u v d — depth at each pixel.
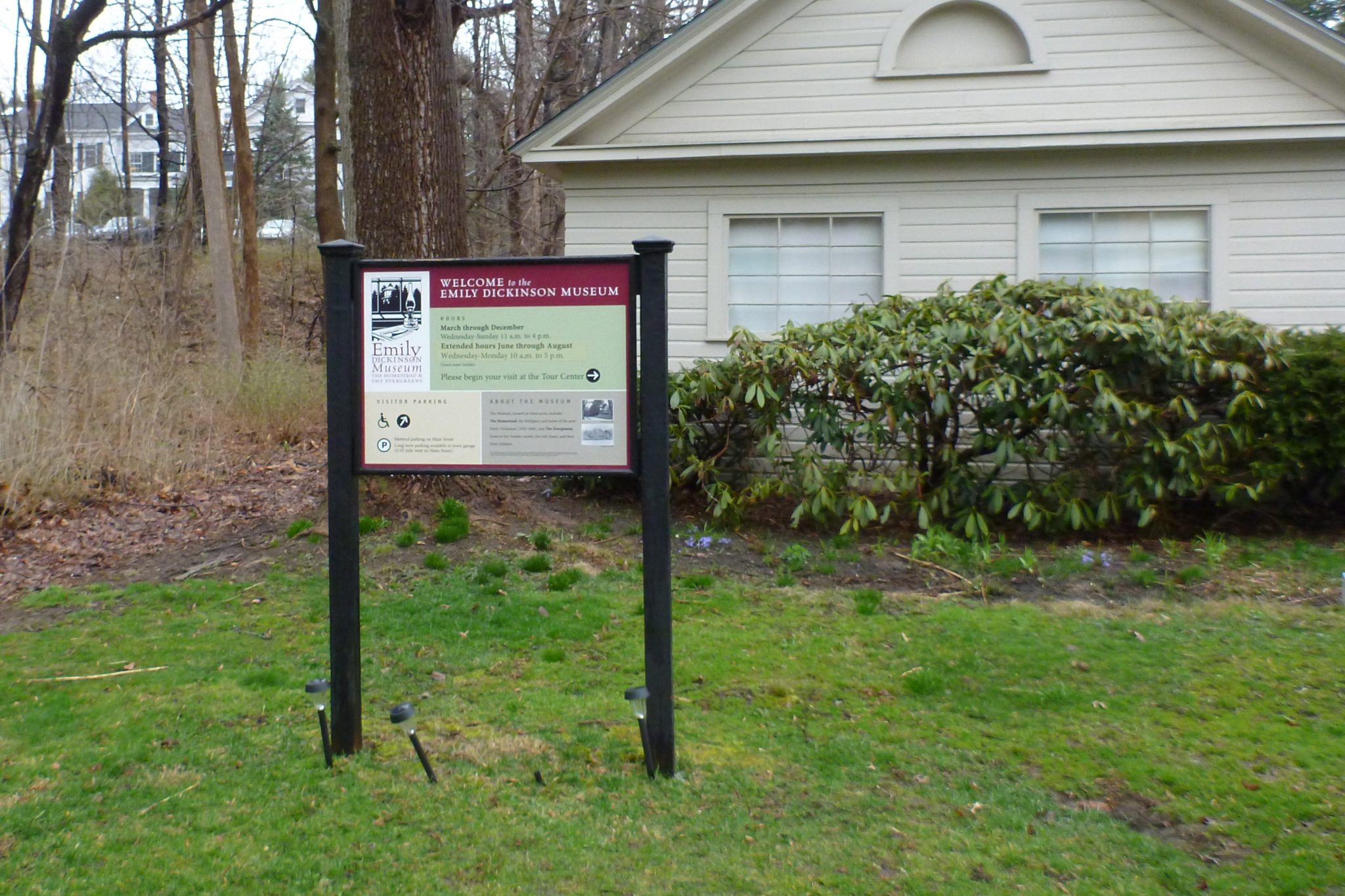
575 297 4.24
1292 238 10.08
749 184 10.84
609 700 5.16
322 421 13.78
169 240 20.36
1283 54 10.00
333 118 17.73
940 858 3.76
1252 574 7.23
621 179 11.00
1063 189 10.39
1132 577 7.20
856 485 8.61
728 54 10.81
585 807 4.09
